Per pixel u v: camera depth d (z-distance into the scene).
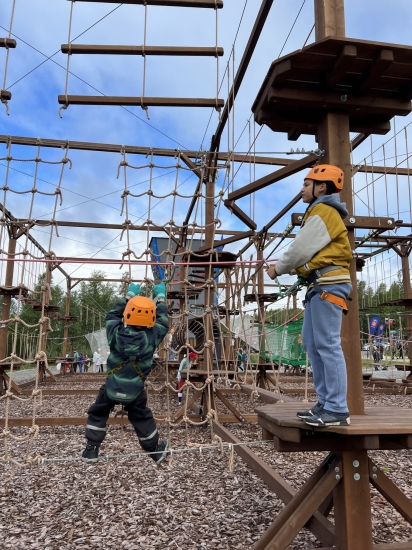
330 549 2.55
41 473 4.71
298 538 3.29
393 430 2.31
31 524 3.49
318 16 3.36
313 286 2.51
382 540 3.18
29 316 25.72
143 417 3.29
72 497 4.05
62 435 6.47
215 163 7.62
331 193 2.67
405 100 3.13
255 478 4.58
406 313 14.17
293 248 2.46
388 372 18.34
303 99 2.99
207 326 5.27
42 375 14.12
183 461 5.18
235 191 5.25
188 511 3.73
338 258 2.48
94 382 14.16
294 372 16.70
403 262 14.37
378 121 3.33
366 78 2.91
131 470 4.83
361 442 2.47
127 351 3.10
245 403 9.37
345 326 2.98
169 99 6.21
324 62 2.84
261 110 3.17
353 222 3.02
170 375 12.20
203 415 7.25
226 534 3.30
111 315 3.29
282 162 9.34
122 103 6.11
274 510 3.75
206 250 6.65
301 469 4.89
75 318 18.31
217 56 6.28
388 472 4.81
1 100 5.45
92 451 3.21
